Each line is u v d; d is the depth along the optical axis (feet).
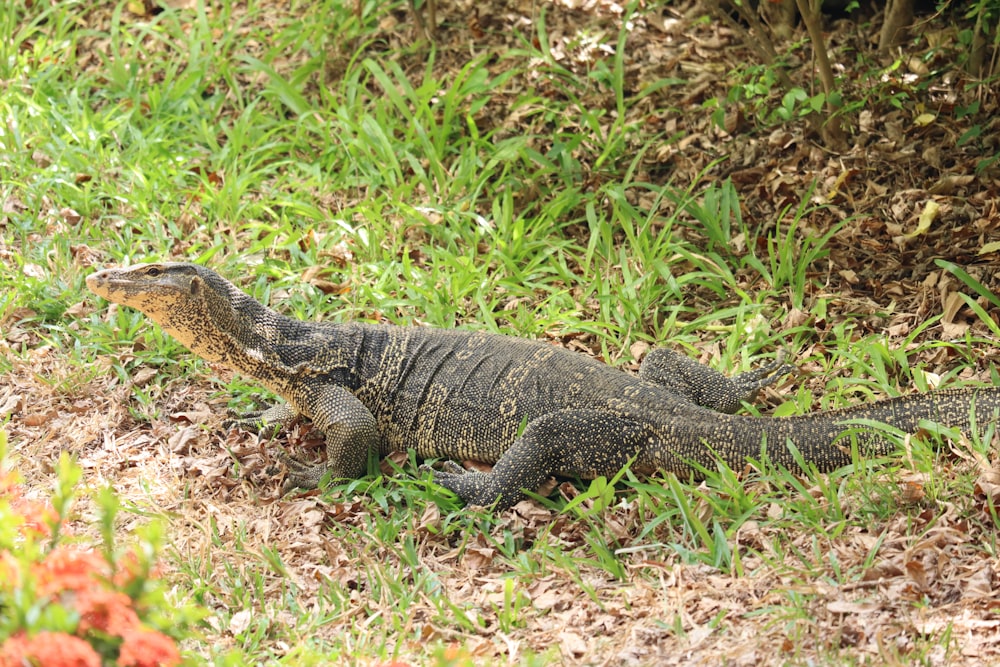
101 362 34.94
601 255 40.24
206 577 26.25
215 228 41.73
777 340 35.53
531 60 49.65
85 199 41.93
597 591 25.26
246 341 31.04
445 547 27.84
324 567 26.84
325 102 48.37
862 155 42.16
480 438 31.17
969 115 42.50
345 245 40.29
